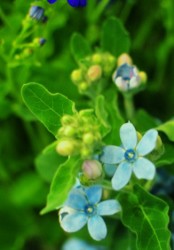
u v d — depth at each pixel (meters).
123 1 0.49
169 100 0.50
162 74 0.49
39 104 0.32
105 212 0.33
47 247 0.52
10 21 0.44
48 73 0.44
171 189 0.40
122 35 0.41
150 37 0.51
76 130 0.31
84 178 0.32
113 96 0.40
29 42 0.44
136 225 0.33
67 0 0.38
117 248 0.40
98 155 0.32
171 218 0.38
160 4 0.48
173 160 0.36
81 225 0.33
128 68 0.38
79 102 0.41
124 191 0.34
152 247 0.33
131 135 0.32
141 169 0.31
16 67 0.43
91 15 0.46
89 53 0.41
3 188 0.49
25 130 0.50
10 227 0.49
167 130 0.36
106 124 0.34
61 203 0.30
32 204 0.48
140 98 0.50
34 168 0.50
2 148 0.50
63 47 0.47
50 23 0.43
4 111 0.45
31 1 0.41
